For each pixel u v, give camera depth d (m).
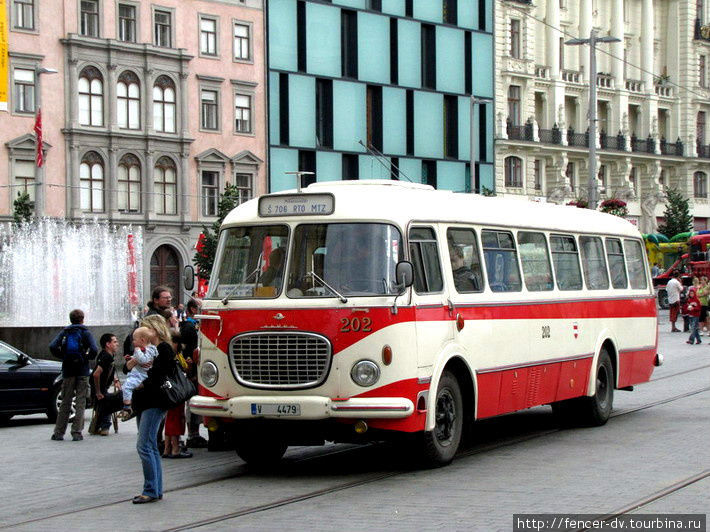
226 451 17.03
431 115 68.06
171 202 58.16
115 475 14.85
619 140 82.00
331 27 63.50
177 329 17.44
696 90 87.94
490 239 16.23
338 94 63.72
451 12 69.50
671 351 36.44
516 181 74.44
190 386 12.80
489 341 15.73
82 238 52.03
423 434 14.24
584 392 18.73
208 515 11.74
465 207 15.81
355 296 13.74
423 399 14.02
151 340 12.96
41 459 16.66
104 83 55.22
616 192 81.81
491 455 15.72
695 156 87.69
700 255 67.62
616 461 14.75
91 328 30.19
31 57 52.59
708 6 89.44
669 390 24.59
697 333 39.69
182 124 58.25
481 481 13.44
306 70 62.62
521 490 12.70
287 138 62.12
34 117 52.78
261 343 13.91
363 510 11.77
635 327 21.00
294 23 62.47
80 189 54.16
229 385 14.07
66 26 53.91
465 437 15.45
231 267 14.54
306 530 10.80
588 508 11.49
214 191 59.91
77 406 19.06
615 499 11.96
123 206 56.00
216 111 59.94
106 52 55.19
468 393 15.31
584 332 18.80
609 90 81.38
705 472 13.62
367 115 65.12
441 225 15.03
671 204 80.88
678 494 12.19
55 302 47.47
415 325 13.93
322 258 14.03
